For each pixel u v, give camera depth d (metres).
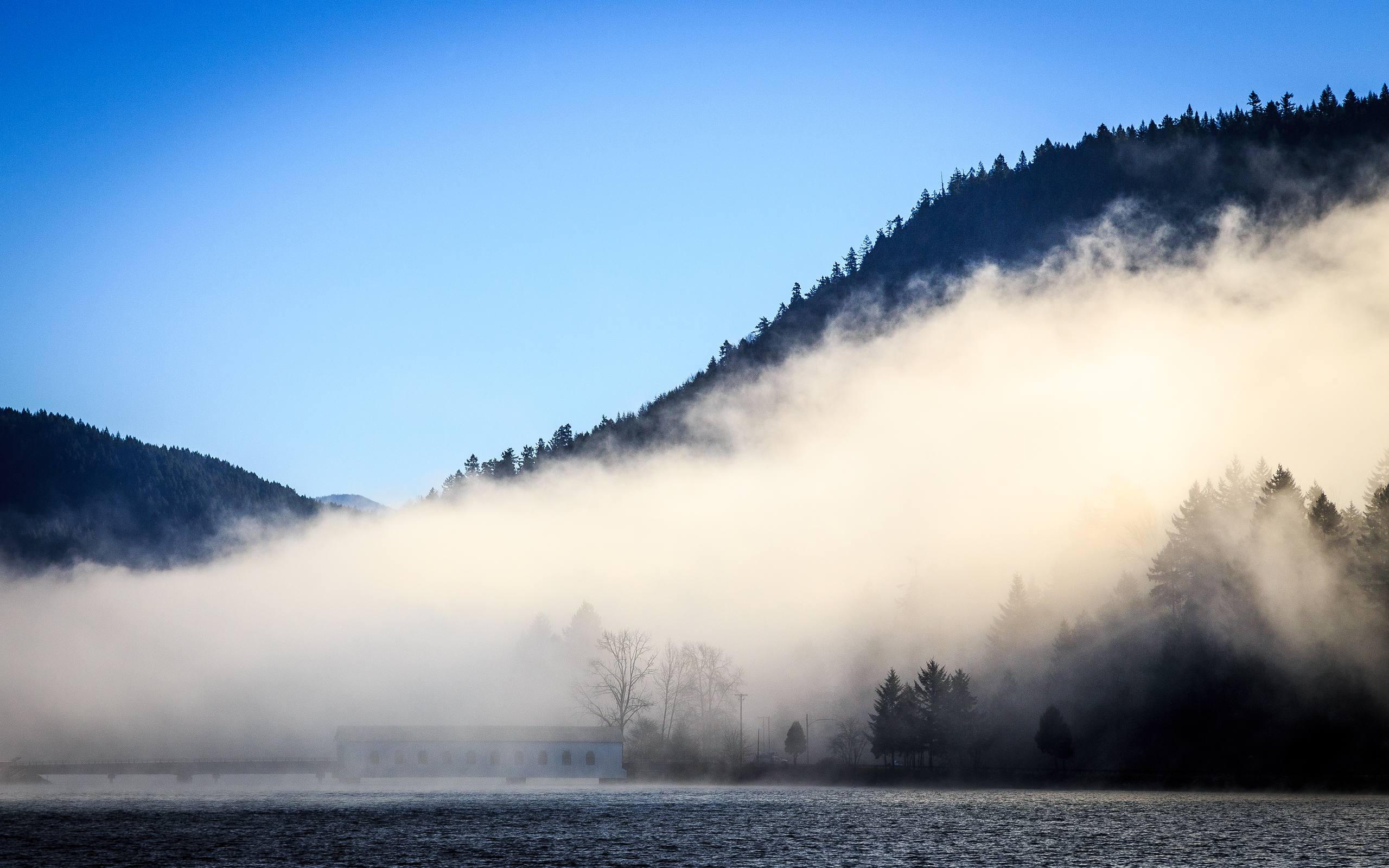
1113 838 94.06
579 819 112.00
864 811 120.75
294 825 106.44
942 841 93.19
